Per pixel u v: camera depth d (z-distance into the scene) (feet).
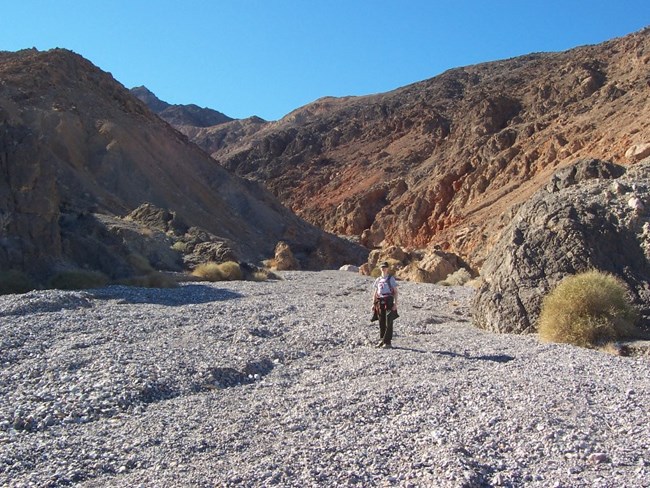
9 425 22.75
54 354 33.71
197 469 18.15
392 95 494.18
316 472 17.39
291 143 435.12
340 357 34.83
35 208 75.00
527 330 43.06
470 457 18.20
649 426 20.38
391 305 37.50
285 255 146.41
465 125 303.68
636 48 264.52
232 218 187.52
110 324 43.24
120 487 16.97
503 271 47.29
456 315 55.26
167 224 131.03
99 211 127.54
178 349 35.55
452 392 25.04
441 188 238.89
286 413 23.68
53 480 17.66
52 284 67.31
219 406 25.25
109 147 164.04
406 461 18.06
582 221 47.14
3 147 75.72
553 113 241.35
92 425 23.04
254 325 44.55
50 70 181.88
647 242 45.42
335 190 334.44
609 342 36.58
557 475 16.79
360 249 222.69
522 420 20.95
